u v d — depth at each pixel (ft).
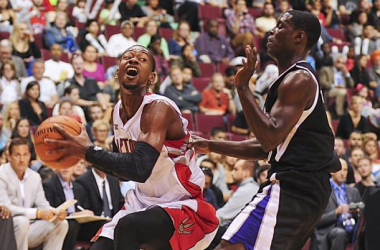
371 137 42.63
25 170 28.02
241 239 16.78
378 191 25.18
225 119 44.50
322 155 17.06
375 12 61.98
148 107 16.96
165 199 17.66
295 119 16.37
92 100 41.11
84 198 29.78
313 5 60.13
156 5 53.47
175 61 47.26
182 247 17.51
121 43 47.85
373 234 25.23
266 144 16.29
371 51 58.03
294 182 16.87
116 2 51.03
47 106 40.37
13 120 36.04
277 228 16.78
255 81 47.80
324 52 53.11
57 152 16.20
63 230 27.22
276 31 17.43
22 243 26.40
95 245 17.44
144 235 16.89
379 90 52.90
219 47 51.57
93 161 16.11
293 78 16.56
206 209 17.87
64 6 46.80
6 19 45.80
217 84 45.14
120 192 30.42
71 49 46.26
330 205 32.48
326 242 31.37
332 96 50.14
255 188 30.63
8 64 39.55
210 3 56.75
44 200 28.25
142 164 16.22
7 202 27.02
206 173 31.73
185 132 17.49
